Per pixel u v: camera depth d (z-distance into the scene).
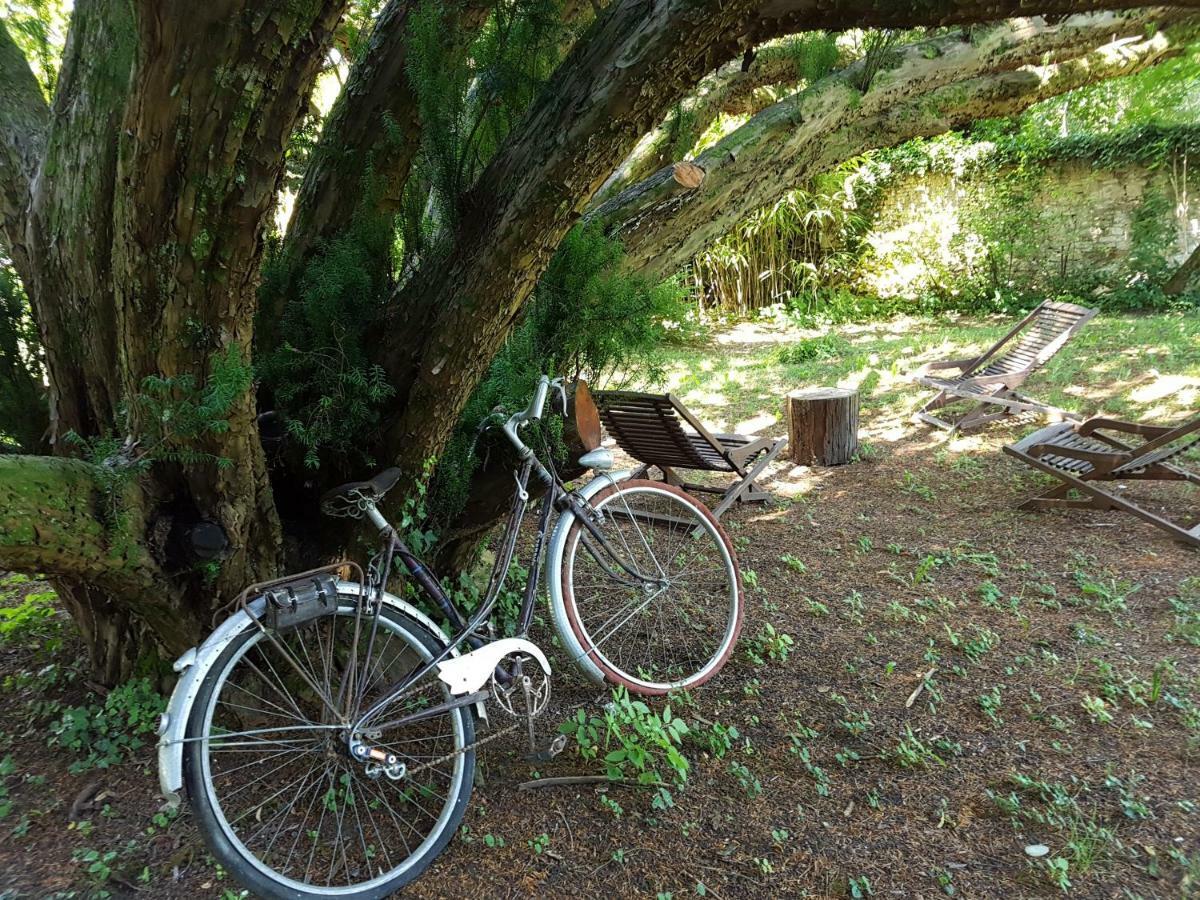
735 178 4.35
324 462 2.72
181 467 2.29
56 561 2.07
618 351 3.32
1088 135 10.77
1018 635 3.36
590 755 2.61
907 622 3.52
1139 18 5.81
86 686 3.02
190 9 1.68
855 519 4.82
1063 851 2.19
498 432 3.08
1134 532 4.33
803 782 2.51
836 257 12.41
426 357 2.54
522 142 2.46
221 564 2.40
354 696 2.25
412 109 2.95
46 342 2.54
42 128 2.67
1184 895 2.03
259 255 2.07
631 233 4.04
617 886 2.13
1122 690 2.90
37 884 2.12
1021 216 11.27
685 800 2.45
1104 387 7.02
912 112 5.43
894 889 2.09
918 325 11.23
